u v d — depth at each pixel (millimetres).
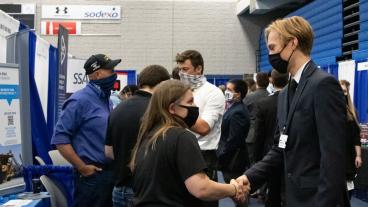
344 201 1774
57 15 11852
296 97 1832
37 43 4301
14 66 2832
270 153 2191
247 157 4191
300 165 1803
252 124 4875
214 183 1746
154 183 1684
